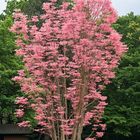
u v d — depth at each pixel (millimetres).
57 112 14570
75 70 14281
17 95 25094
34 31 14406
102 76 14312
